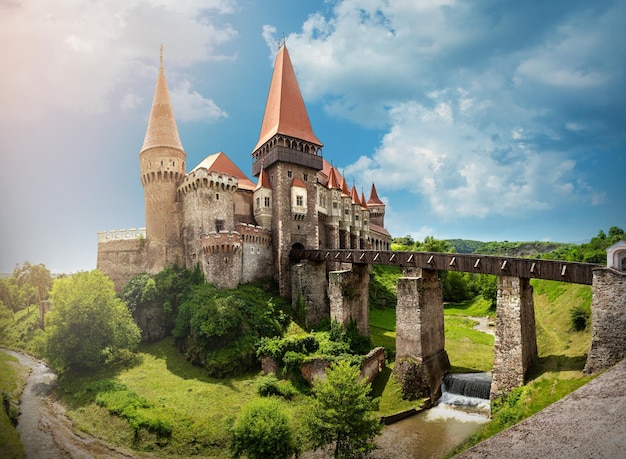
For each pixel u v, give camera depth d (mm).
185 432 29062
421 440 28516
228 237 49062
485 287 72562
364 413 25953
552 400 22453
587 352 27641
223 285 48625
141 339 47531
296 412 32344
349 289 44062
